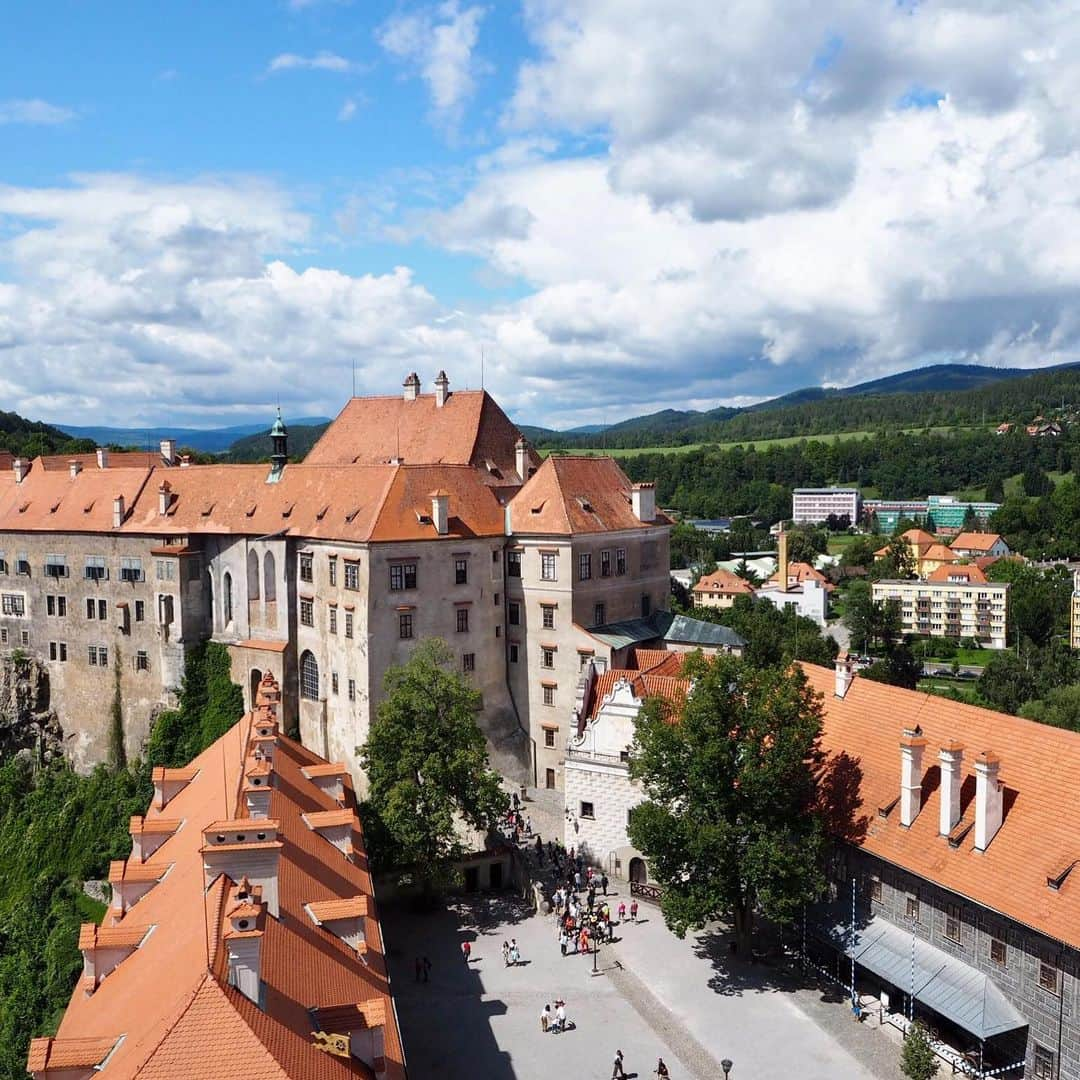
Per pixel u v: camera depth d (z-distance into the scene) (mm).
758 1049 56625
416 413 116875
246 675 105062
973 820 57281
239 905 31500
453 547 96438
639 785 77375
